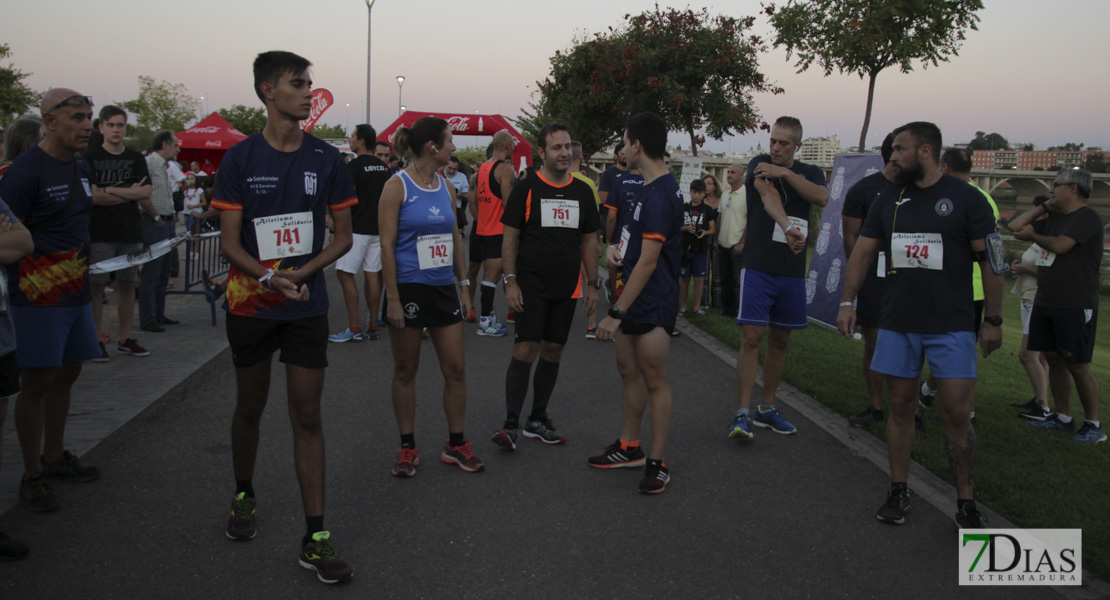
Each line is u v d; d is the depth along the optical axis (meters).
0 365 3.19
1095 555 3.38
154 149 8.49
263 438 4.74
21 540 3.33
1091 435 5.19
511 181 7.96
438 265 4.15
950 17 13.96
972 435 3.64
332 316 9.14
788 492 4.14
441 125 4.13
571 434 5.08
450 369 4.29
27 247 3.20
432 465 4.43
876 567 3.30
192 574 3.09
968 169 5.12
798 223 4.98
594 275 4.96
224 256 3.05
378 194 7.57
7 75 41.19
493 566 3.24
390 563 3.24
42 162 3.64
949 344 3.60
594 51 26.92
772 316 5.08
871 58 14.62
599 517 3.77
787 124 4.86
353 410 5.41
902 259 3.66
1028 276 5.77
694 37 25.12
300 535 3.47
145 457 4.36
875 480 4.33
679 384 6.41
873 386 5.27
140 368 6.38
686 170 11.01
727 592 3.07
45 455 3.96
